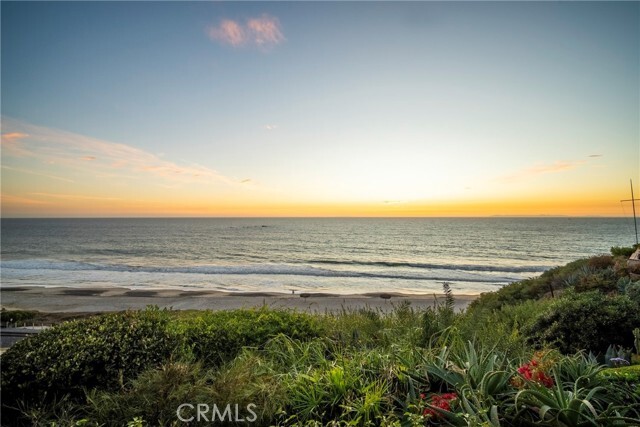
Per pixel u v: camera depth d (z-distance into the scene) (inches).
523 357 138.8
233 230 4232.3
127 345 149.5
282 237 3238.2
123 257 1998.0
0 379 132.6
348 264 1678.2
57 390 133.9
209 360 165.3
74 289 930.1
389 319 209.6
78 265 1581.0
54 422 113.4
